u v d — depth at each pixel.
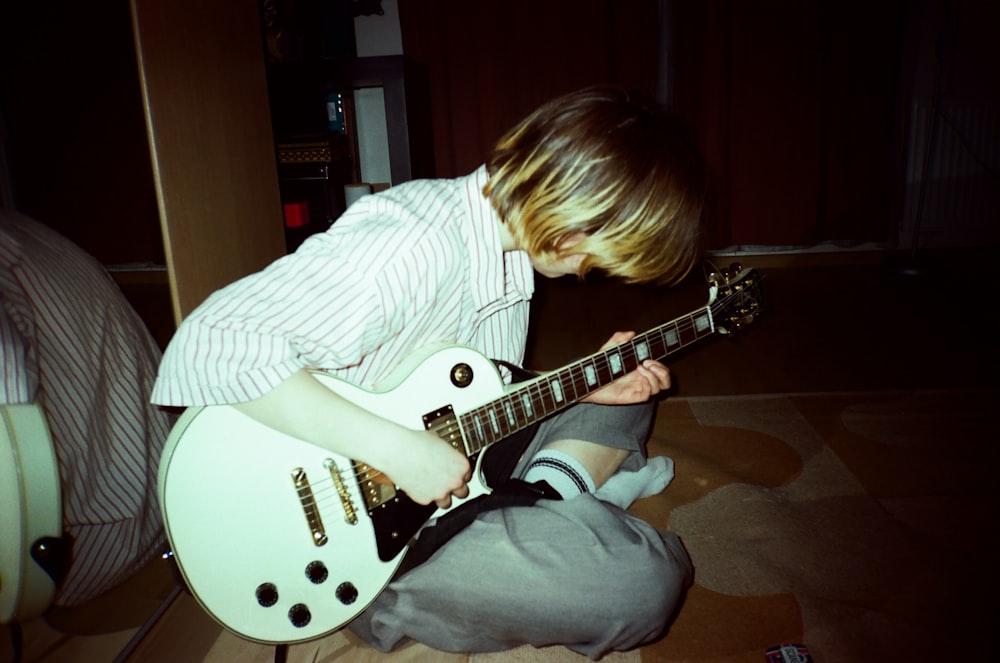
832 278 3.25
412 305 0.85
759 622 1.13
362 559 0.91
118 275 3.46
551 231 0.80
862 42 3.13
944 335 2.50
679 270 0.87
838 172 3.32
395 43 3.37
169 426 1.27
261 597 0.86
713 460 1.66
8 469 0.79
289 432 0.80
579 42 3.16
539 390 1.03
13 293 0.92
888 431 1.79
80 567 1.09
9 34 3.08
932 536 1.35
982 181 3.39
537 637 0.96
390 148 2.62
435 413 0.94
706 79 3.17
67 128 3.21
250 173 1.64
